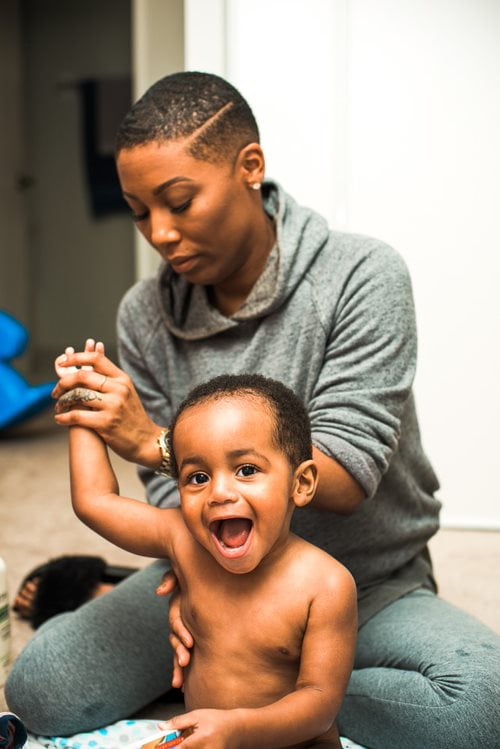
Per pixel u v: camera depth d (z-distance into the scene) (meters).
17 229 5.26
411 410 1.31
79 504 1.07
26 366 5.11
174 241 1.12
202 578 1.01
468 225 2.25
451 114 2.23
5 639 1.17
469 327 2.29
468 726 1.04
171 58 3.21
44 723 1.17
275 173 2.28
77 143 5.48
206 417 0.94
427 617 1.19
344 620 0.97
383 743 1.12
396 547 1.30
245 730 0.86
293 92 2.25
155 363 1.34
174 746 0.88
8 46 5.14
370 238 1.29
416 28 2.21
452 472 2.33
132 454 1.09
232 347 1.27
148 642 1.23
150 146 1.09
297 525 1.22
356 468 1.09
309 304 1.23
